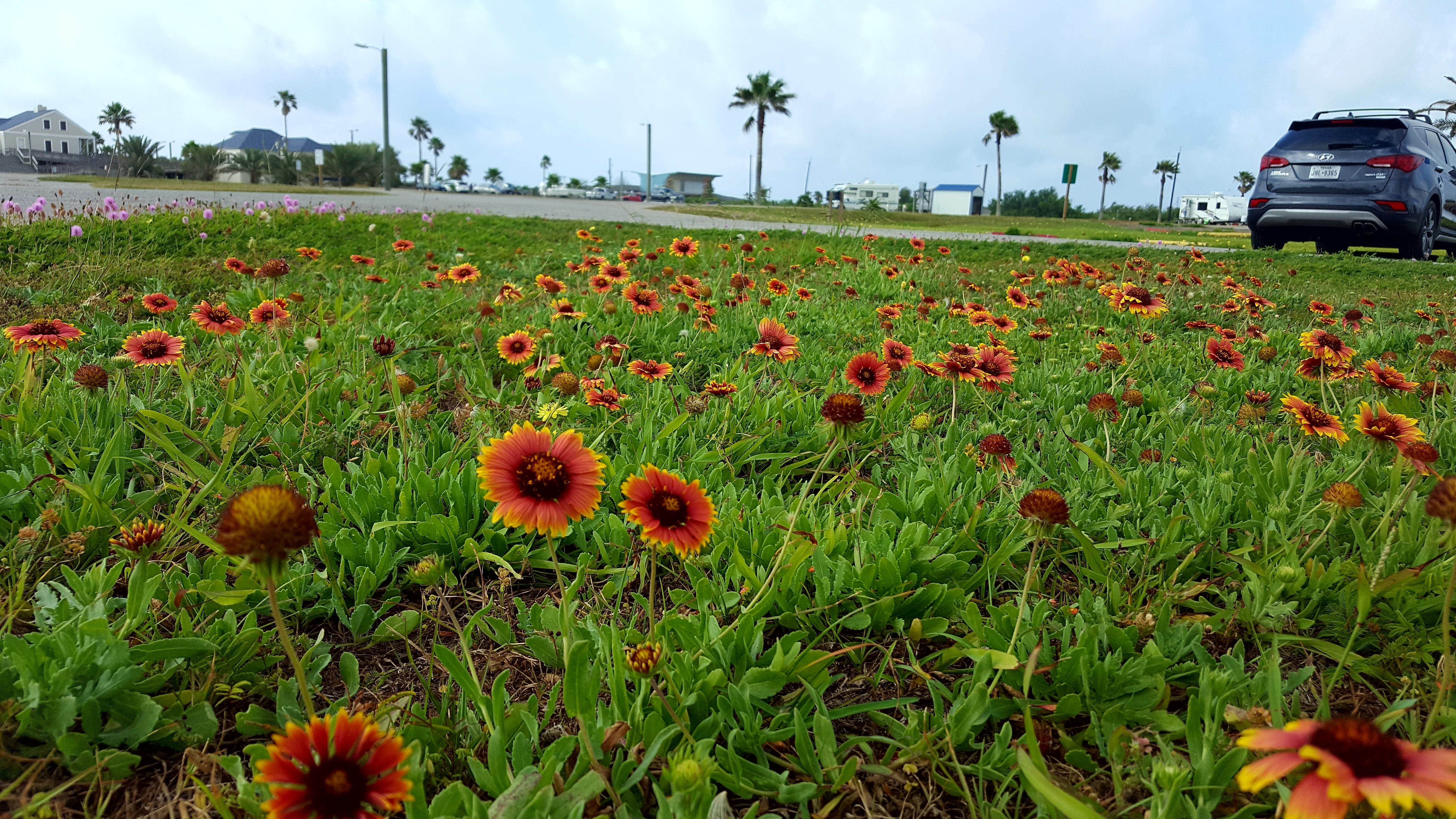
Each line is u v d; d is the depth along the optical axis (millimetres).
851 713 1688
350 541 2121
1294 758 950
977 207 86250
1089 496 2637
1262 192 12359
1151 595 2125
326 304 5398
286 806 1015
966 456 2854
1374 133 11477
